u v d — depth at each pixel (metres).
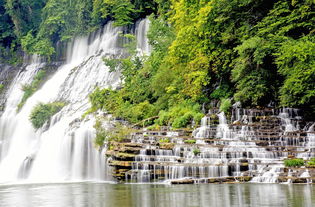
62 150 37.44
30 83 65.12
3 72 71.50
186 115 32.78
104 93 43.03
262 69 33.50
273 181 21.94
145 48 57.50
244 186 20.58
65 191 22.05
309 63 29.16
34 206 16.00
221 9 34.75
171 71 39.12
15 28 77.00
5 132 53.28
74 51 68.69
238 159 24.53
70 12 70.19
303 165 23.02
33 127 47.53
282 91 31.39
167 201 16.22
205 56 36.22
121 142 29.55
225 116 32.19
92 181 30.00
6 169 41.66
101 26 66.19
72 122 40.34
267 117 31.36
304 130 30.02
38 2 78.44
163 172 24.64
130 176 25.42
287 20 32.19
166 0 52.97
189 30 36.16
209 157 25.27
